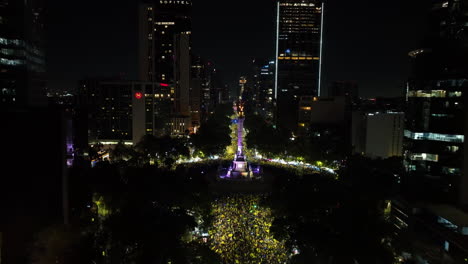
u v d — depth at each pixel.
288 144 194.12
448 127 89.00
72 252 66.88
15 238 69.69
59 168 76.75
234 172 151.62
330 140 190.62
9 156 70.81
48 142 75.12
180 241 73.88
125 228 73.88
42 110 75.50
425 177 93.69
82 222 89.62
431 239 77.19
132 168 125.06
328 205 90.75
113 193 98.62
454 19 91.19
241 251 79.56
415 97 101.12
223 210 107.38
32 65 111.50
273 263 74.31
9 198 70.56
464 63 88.44
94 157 161.88
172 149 191.38
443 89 91.50
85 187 101.38
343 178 123.12
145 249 67.56
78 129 133.62
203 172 162.12
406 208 87.75
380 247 69.31
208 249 72.12
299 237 72.44
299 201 89.75
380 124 162.00
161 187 100.56
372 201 92.25
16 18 104.12
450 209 80.44
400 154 161.12
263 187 138.25
